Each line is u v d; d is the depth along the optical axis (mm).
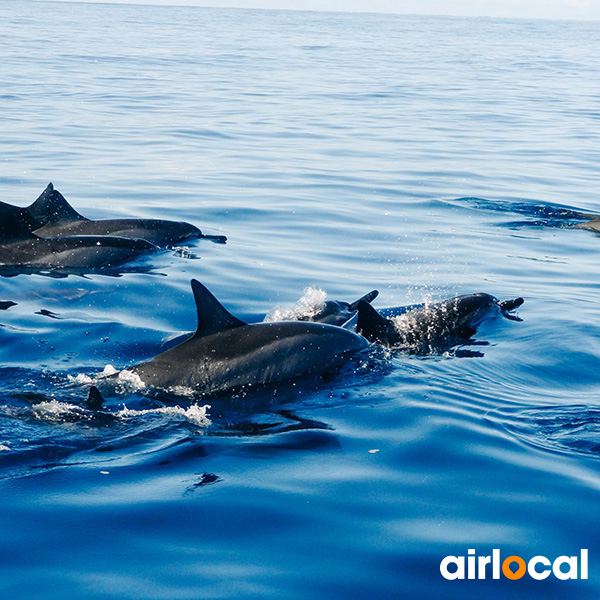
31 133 24328
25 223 13195
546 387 7840
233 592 4535
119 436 6441
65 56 54344
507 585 4676
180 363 7562
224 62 56219
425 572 4770
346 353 8336
